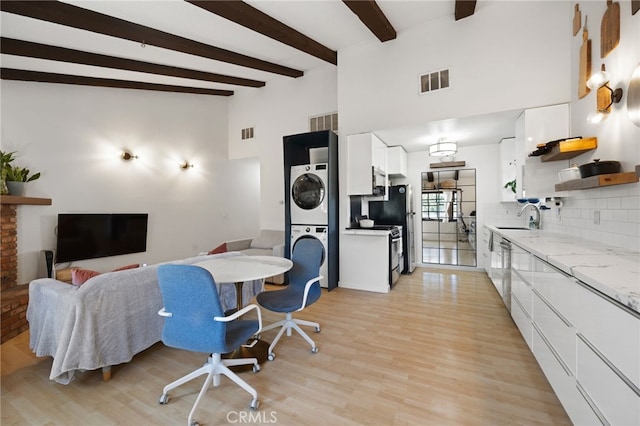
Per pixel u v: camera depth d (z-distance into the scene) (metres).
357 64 3.72
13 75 3.30
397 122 3.48
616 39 1.88
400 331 2.53
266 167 5.45
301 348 2.26
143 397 1.71
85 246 3.89
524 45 2.82
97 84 3.90
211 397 1.70
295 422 1.48
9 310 2.56
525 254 2.12
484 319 2.75
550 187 2.74
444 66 3.18
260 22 2.86
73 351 1.68
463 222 4.91
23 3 2.18
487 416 1.50
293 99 5.08
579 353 1.27
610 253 1.68
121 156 4.41
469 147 4.75
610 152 1.99
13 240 3.21
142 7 2.59
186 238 5.30
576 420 1.30
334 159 3.89
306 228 3.93
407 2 2.91
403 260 4.57
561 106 2.69
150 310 2.08
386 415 1.52
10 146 3.39
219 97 5.82
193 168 5.41
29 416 1.55
